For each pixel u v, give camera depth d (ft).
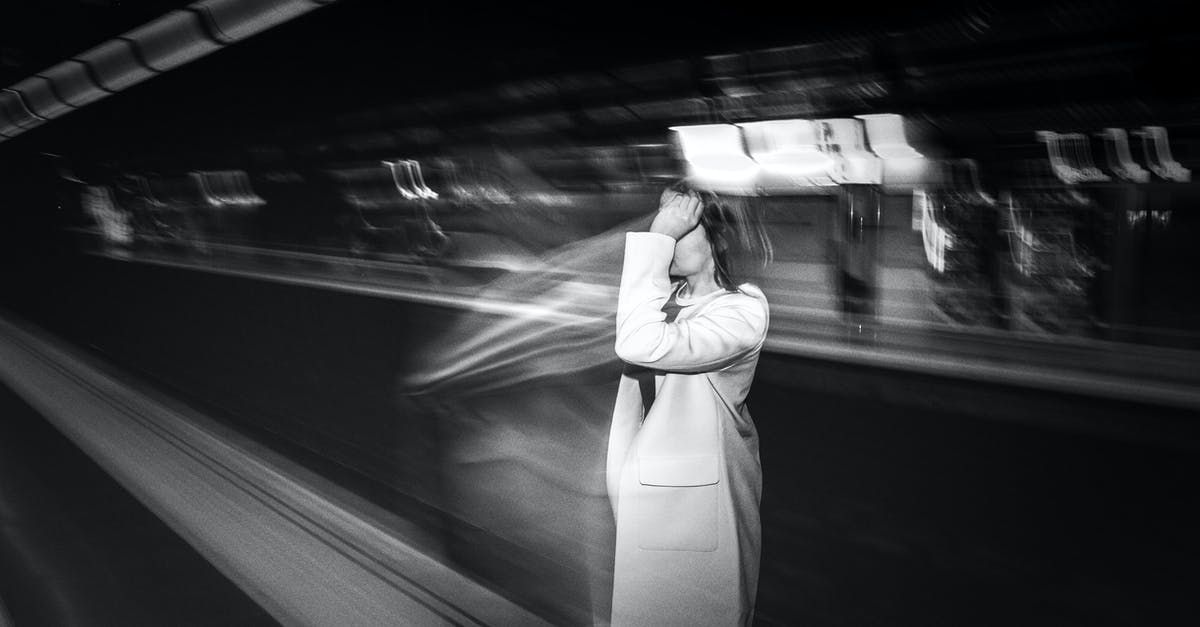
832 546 13.56
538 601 10.77
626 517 6.88
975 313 45.85
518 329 36.37
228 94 75.36
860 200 49.75
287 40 51.85
